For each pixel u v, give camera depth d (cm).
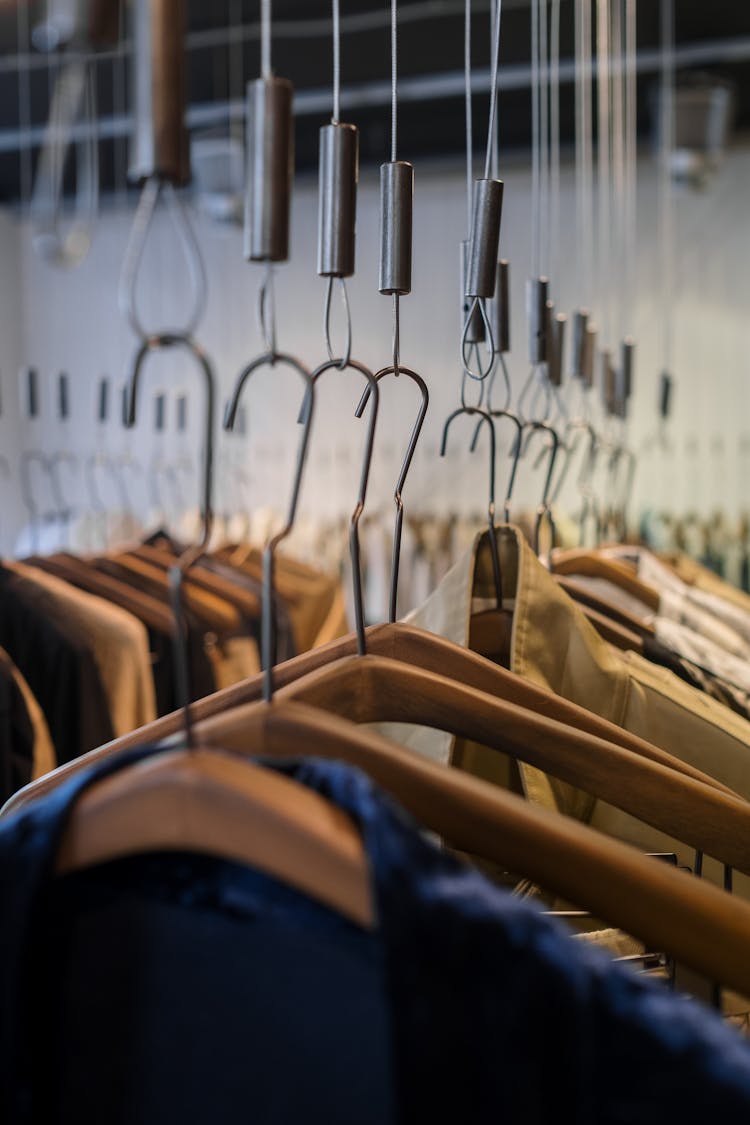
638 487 356
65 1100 43
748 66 305
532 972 36
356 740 48
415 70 317
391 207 59
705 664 114
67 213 408
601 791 61
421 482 373
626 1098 35
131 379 39
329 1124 40
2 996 41
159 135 37
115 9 36
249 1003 41
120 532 293
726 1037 35
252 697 60
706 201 355
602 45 166
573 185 357
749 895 85
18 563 160
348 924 40
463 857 83
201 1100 42
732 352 354
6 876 41
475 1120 35
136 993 43
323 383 391
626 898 48
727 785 86
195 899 42
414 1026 35
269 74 44
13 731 124
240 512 299
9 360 429
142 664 145
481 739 59
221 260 407
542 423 103
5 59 299
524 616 83
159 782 39
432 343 379
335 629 202
